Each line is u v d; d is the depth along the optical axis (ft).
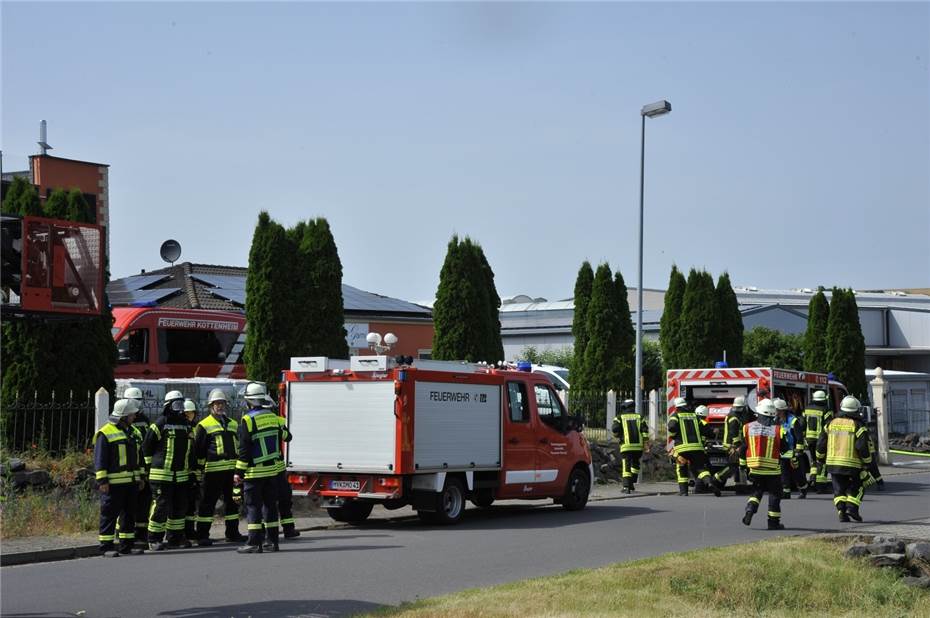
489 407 56.13
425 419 52.13
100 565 40.57
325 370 53.06
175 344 79.82
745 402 70.64
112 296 103.76
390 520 56.54
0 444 55.31
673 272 118.62
